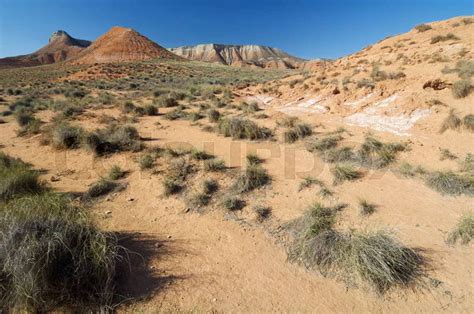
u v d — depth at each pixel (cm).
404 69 1580
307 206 547
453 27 2492
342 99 1327
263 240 466
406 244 427
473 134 815
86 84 3566
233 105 1571
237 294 359
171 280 377
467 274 370
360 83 1391
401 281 360
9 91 2575
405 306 333
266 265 409
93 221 442
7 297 311
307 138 931
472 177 579
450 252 409
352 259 377
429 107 1001
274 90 1970
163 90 2425
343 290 359
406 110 1025
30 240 328
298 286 370
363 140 852
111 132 975
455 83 1066
